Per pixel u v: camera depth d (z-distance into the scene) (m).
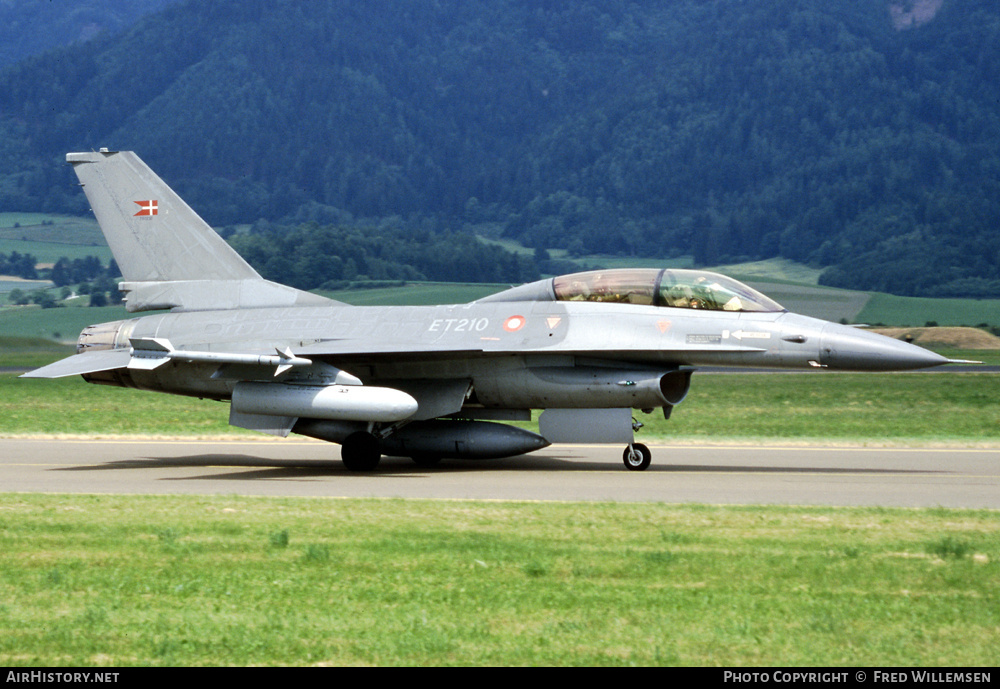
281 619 23.45
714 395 112.75
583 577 27.00
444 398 55.28
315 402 51.94
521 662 20.77
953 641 22.02
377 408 51.19
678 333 52.44
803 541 31.25
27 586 26.17
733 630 22.53
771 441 69.44
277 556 29.34
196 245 62.97
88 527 33.50
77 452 63.50
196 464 57.31
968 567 27.83
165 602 24.86
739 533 32.62
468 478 49.78
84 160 63.72
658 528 33.50
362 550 30.06
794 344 51.16
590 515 36.16
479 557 29.16
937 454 60.25
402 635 22.19
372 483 47.75
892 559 28.86
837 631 22.53
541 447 55.34
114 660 21.00
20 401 108.00
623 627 22.78
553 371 54.22
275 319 59.69
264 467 55.69
